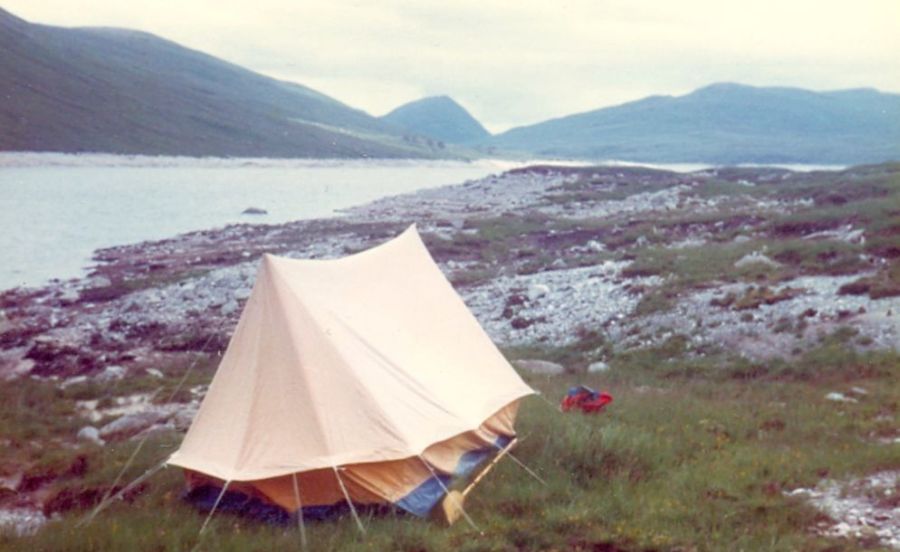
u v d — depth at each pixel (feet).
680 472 45.57
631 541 36.29
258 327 46.60
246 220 242.78
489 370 54.75
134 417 64.59
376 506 42.91
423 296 56.08
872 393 64.28
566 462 47.44
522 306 107.55
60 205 266.98
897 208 122.31
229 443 44.32
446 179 528.22
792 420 56.90
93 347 96.27
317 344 45.88
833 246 103.14
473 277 129.49
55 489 47.57
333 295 49.96
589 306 101.76
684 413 58.95
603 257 134.51
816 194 183.21
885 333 76.38
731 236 138.41
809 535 36.88
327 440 43.14
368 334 48.73
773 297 89.40
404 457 42.83
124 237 198.70
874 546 35.27
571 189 273.75
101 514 43.04
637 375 77.15
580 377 77.51
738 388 69.87
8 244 180.55
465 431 46.80
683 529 37.50
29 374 85.61
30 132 528.22
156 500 45.24
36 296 125.39
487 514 40.86
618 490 42.86
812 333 79.87
